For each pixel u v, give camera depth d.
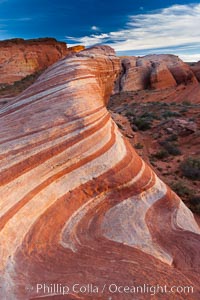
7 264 5.31
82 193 8.21
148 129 30.44
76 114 10.05
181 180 17.98
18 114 10.93
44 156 8.48
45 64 74.06
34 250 5.95
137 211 8.08
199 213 13.68
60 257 5.87
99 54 16.16
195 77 69.56
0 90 43.25
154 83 63.34
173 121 29.45
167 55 73.19
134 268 5.50
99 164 9.05
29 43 73.44
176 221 8.34
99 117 10.99
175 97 55.75
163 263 5.81
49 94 11.52
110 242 6.62
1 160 8.12
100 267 5.52
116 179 8.82
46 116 10.02
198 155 22.27
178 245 6.71
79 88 11.84
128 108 43.50
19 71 67.00
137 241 6.75
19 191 7.31
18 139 9.05
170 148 23.95
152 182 9.52
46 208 7.30
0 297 4.52
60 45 80.19
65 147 8.93
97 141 9.70
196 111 34.41
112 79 18.11
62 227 6.93
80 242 6.54
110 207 8.08
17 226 6.33
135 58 73.06
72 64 13.54
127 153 10.21
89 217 7.58
